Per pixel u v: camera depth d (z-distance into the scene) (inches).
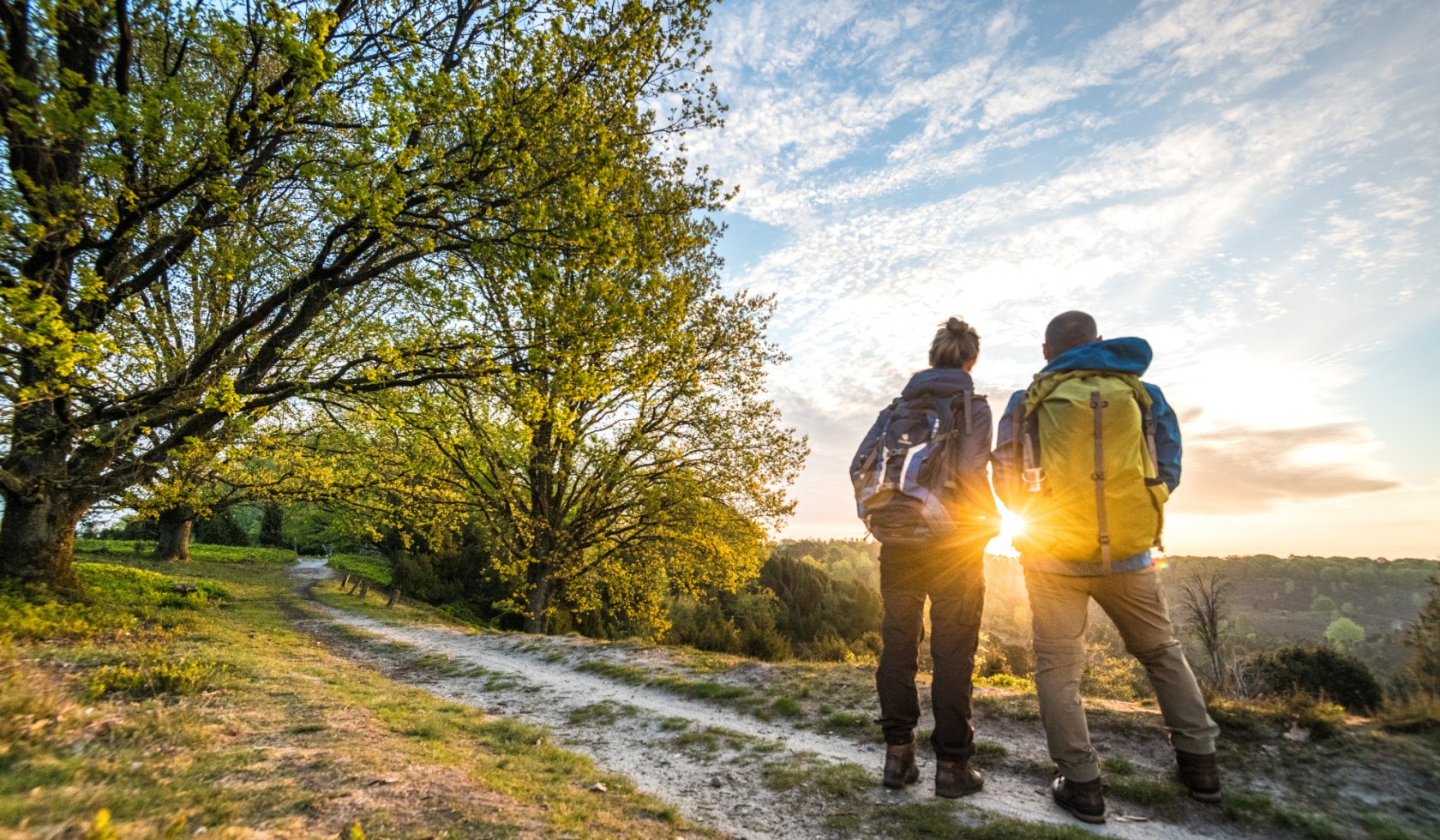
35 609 323.3
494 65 361.7
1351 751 128.6
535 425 409.1
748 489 748.6
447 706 243.0
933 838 114.8
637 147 415.8
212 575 1075.9
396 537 1766.7
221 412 388.5
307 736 156.6
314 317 424.8
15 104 261.6
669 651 372.8
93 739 128.8
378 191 292.5
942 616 128.5
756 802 143.5
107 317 372.5
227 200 309.9
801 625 2353.6
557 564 799.1
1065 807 122.6
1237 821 115.0
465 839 98.2
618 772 170.1
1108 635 1173.1
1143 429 111.7
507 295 368.2
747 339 771.4
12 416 356.5
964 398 125.9
